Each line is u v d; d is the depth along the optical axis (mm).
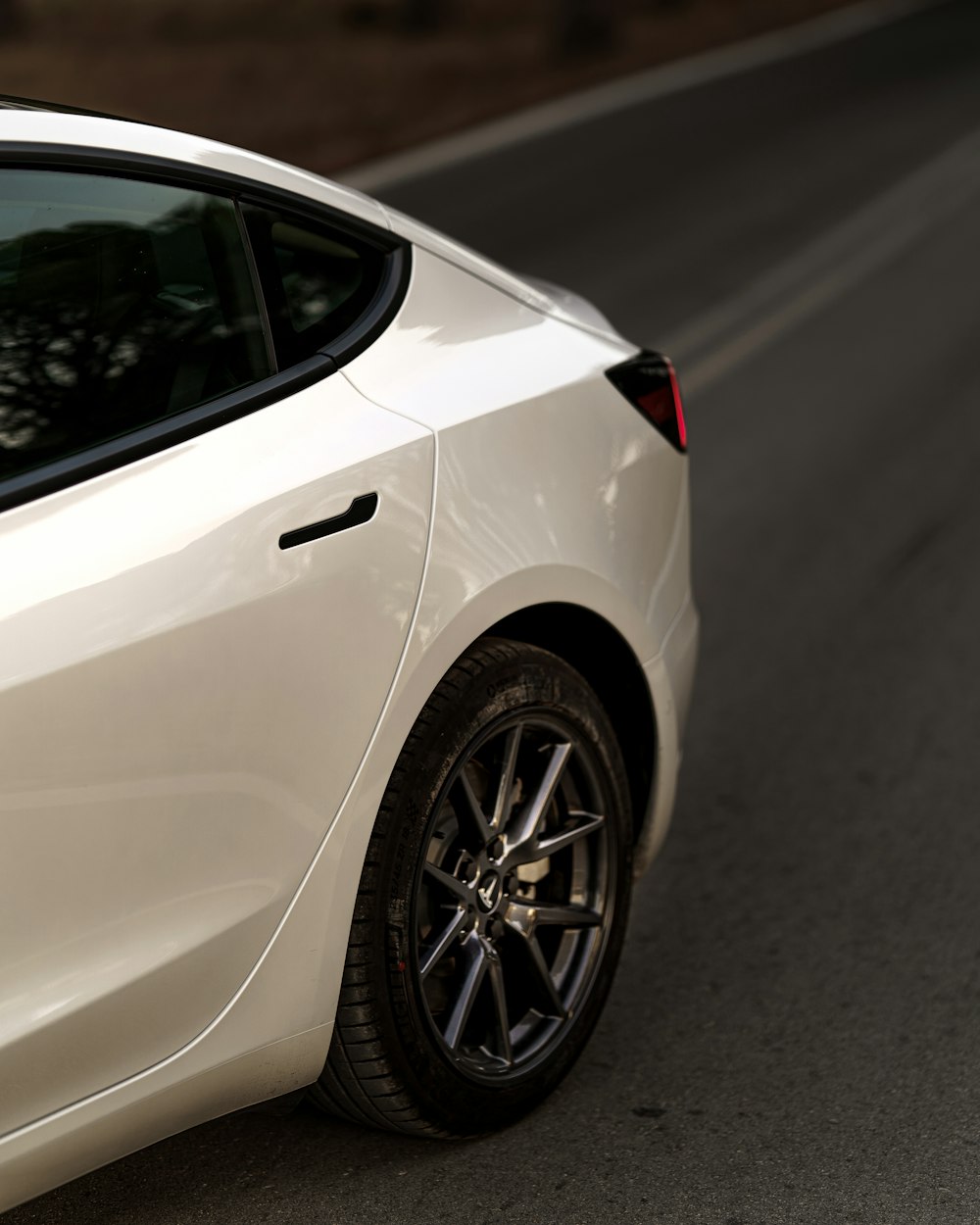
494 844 2590
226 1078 2180
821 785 4172
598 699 2844
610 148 17359
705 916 3482
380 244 2639
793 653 5129
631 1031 3012
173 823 2023
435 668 2352
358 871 2279
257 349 2311
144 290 2191
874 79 23000
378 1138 2635
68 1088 1965
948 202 14359
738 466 7305
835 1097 2777
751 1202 2473
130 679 1951
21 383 2004
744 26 28781
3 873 1854
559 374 2799
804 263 11992
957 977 3203
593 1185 2516
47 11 24406
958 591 5703
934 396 8508
